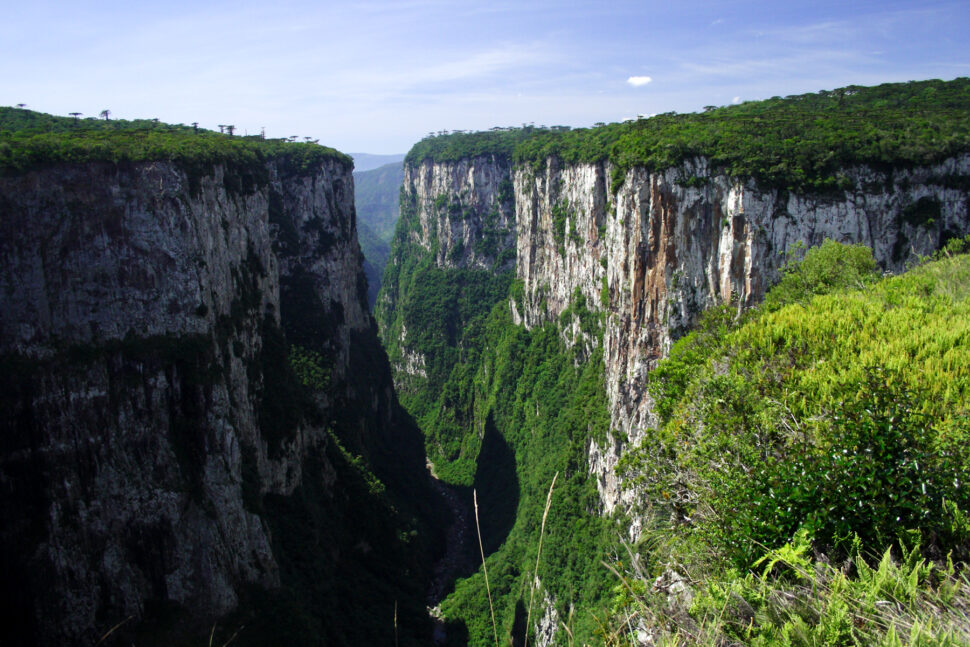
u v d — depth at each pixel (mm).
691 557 9508
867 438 8914
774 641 6988
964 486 8242
